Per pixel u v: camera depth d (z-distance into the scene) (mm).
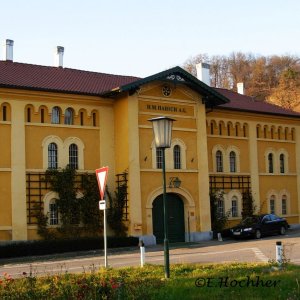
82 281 13070
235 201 41531
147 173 34844
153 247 32344
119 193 34406
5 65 35656
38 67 37406
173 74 35719
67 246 30469
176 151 36438
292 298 11625
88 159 34344
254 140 43188
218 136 41031
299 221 45719
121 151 34812
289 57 119188
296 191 45906
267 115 44094
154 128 17188
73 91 33719
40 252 29562
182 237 36438
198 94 37812
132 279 15195
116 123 35469
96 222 33719
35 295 12039
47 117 33062
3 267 24016
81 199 33500
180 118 36750
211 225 38781
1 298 11797
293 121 46281
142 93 35156
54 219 32781
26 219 31578
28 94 32312
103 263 23109
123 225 34094
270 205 43781
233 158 41969
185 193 36406
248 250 26188
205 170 37562
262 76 116375
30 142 32281
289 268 16469
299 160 46406
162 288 13336
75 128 34062
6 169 31297
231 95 46750
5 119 31641
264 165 43750
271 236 38000
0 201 30938
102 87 36562
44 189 32438
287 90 99812
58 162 33250
